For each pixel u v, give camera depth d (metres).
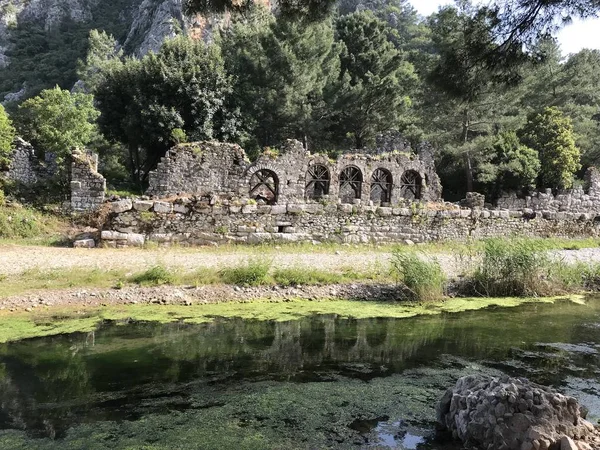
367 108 41.16
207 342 9.01
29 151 25.36
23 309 10.22
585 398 6.63
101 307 10.70
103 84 36.75
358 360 8.24
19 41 98.56
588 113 44.41
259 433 5.48
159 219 17.08
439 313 11.76
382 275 14.20
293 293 12.52
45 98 33.09
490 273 14.23
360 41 44.62
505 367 7.98
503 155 36.50
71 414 5.89
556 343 9.48
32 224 19.38
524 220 24.59
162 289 11.84
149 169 36.62
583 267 15.86
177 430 5.51
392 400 6.52
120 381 7.00
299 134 41.41
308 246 18.42
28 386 6.73
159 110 33.41
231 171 26.61
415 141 40.16
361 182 26.50
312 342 9.21
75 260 13.88
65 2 107.44
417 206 22.69
